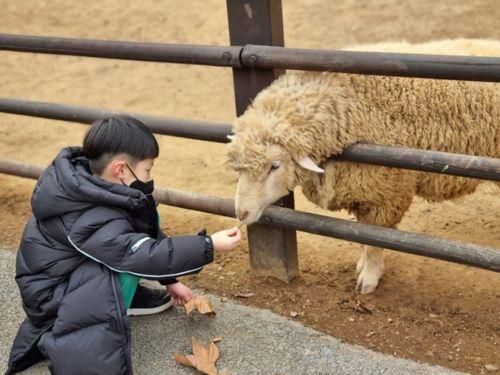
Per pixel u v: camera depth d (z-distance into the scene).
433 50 3.40
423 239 2.93
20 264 2.79
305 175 3.19
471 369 2.83
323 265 3.73
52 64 8.02
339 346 2.96
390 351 2.96
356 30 7.65
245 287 3.48
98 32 8.62
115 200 2.59
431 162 2.82
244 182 3.09
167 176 5.31
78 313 2.64
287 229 3.35
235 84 3.21
